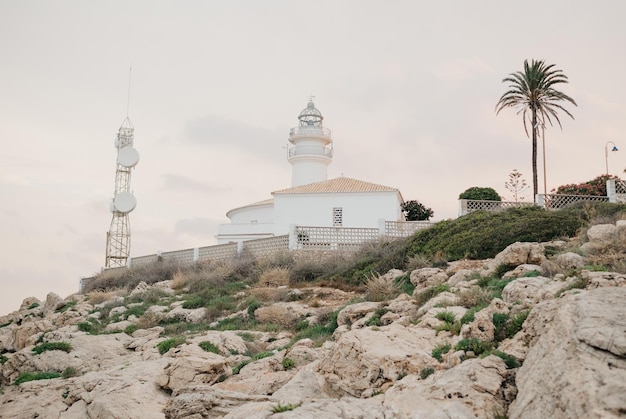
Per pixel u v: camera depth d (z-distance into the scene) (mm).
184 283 33469
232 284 31391
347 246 33594
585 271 13406
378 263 28531
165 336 22906
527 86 39219
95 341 22062
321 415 9539
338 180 48438
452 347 12164
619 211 26781
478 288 17375
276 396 12070
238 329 23047
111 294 34062
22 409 15781
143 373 16031
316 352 15438
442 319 14195
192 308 27641
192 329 24219
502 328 12406
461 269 23812
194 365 15219
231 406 12461
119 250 52406
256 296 27438
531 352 9797
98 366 19875
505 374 9898
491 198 37031
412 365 11383
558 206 32625
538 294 13664
